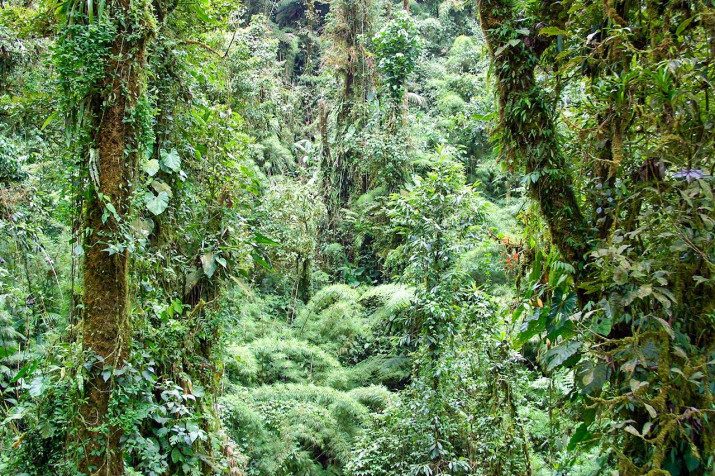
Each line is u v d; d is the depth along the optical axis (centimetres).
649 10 163
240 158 337
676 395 139
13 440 241
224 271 307
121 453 222
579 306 179
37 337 359
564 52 185
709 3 155
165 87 287
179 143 295
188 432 262
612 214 177
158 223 280
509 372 412
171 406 253
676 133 152
